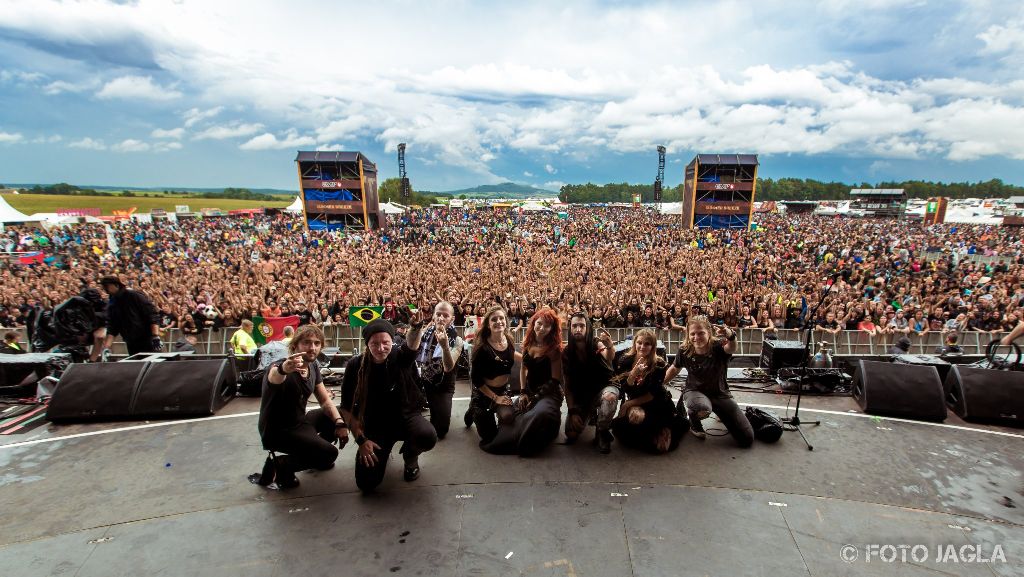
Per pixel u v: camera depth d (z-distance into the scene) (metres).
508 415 4.56
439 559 3.14
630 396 4.61
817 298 12.48
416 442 3.87
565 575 3.00
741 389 6.33
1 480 4.08
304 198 42.41
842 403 5.76
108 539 3.34
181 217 60.66
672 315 11.65
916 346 10.77
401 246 31.84
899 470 4.26
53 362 6.08
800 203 84.56
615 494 3.87
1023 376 5.20
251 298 12.61
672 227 44.88
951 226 48.09
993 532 3.47
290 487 3.98
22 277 18.33
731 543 3.30
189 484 4.04
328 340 11.53
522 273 18.22
